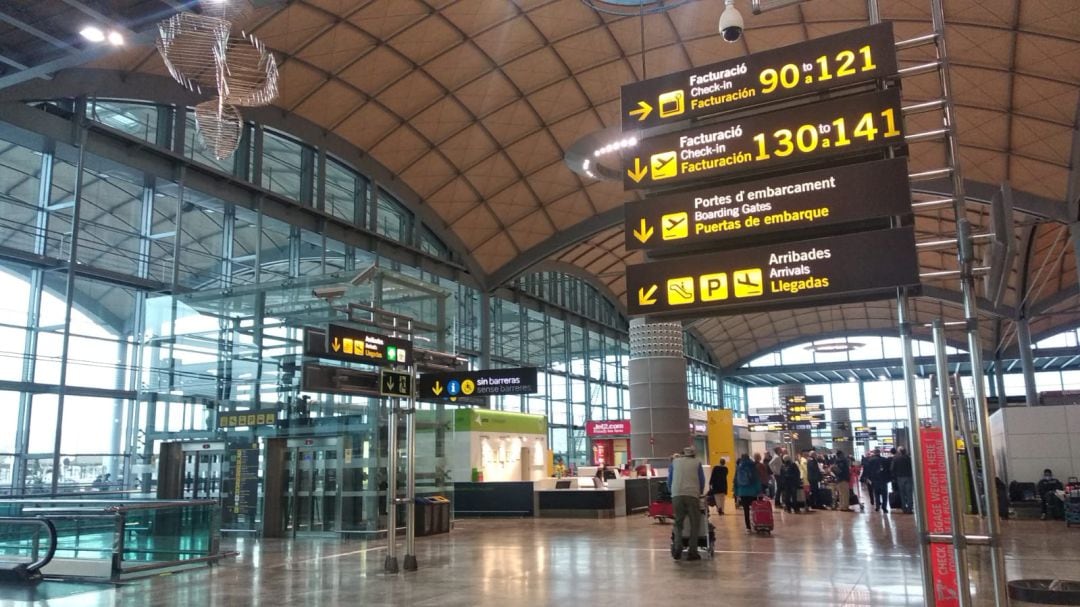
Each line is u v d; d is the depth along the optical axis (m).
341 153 25.11
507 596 8.80
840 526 16.72
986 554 11.74
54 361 18.17
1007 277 5.52
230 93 8.37
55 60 11.15
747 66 6.94
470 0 20.72
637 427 25.47
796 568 10.52
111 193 19.36
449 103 25.03
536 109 26.33
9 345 17.31
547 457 30.47
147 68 19.06
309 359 17.08
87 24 9.93
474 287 32.12
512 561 11.94
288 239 23.41
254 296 18.23
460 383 14.14
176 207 20.70
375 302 17.19
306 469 16.91
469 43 22.59
